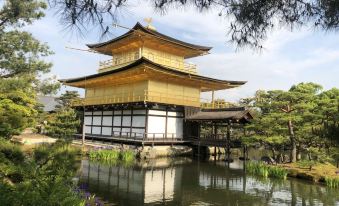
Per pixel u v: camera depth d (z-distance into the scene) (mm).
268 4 3885
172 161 28031
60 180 7789
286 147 27547
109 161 25641
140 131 33156
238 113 28406
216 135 32594
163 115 33875
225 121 29547
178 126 35156
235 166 26219
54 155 11391
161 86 34562
